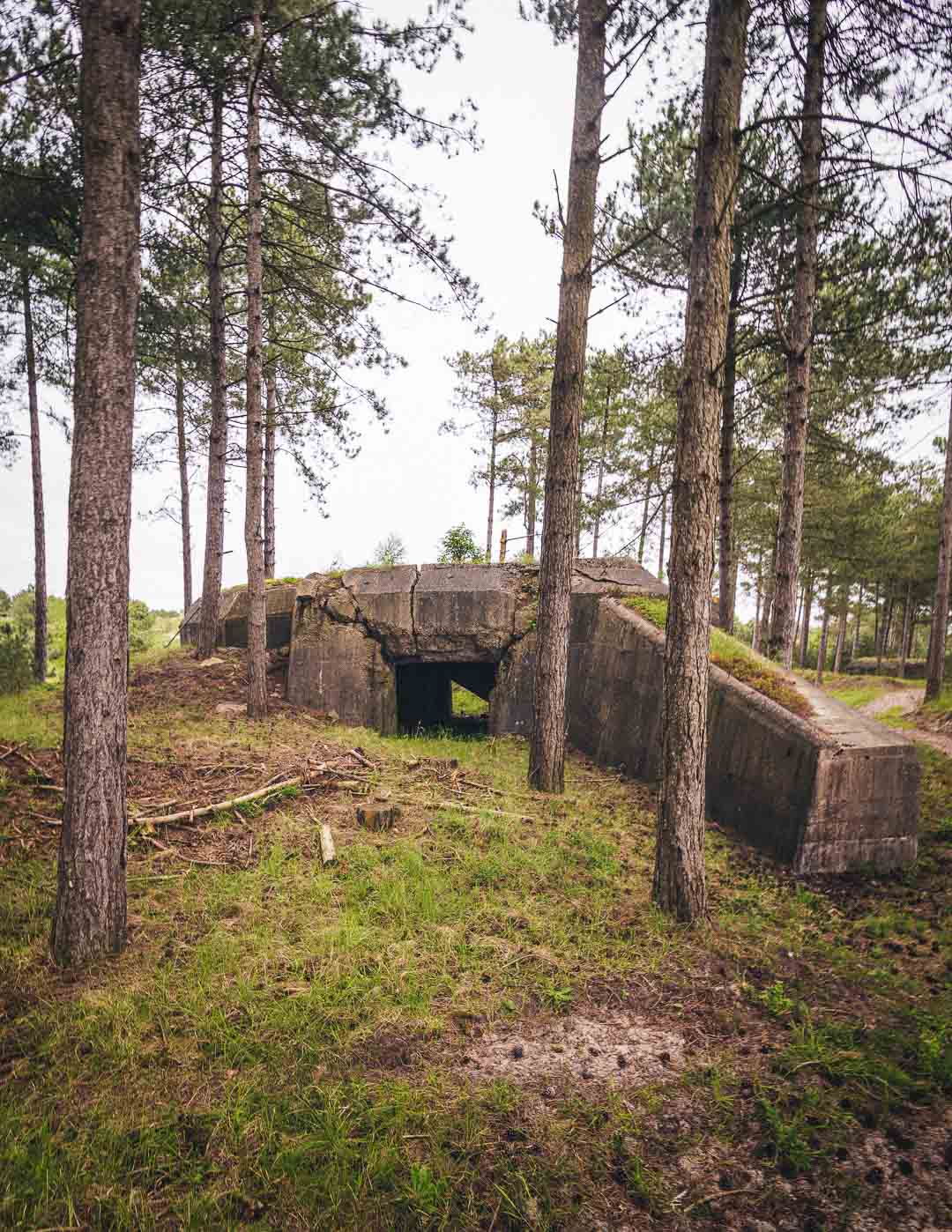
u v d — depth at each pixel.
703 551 5.89
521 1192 3.14
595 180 9.00
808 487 22.38
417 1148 3.37
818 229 11.04
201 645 14.67
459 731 15.04
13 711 11.09
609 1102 3.79
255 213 10.87
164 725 10.97
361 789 8.85
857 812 7.76
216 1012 4.26
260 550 11.68
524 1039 4.35
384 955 5.11
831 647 53.62
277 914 5.66
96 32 4.57
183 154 12.02
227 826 7.39
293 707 13.02
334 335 14.02
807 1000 4.93
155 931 5.30
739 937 5.88
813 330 12.38
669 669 6.02
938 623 19.62
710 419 5.83
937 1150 3.47
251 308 10.98
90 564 4.71
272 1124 3.42
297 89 11.09
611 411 21.45
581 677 12.96
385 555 20.22
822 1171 3.34
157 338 14.82
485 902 6.05
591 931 5.75
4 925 5.18
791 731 8.12
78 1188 3.04
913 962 5.55
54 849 6.48
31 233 10.80
